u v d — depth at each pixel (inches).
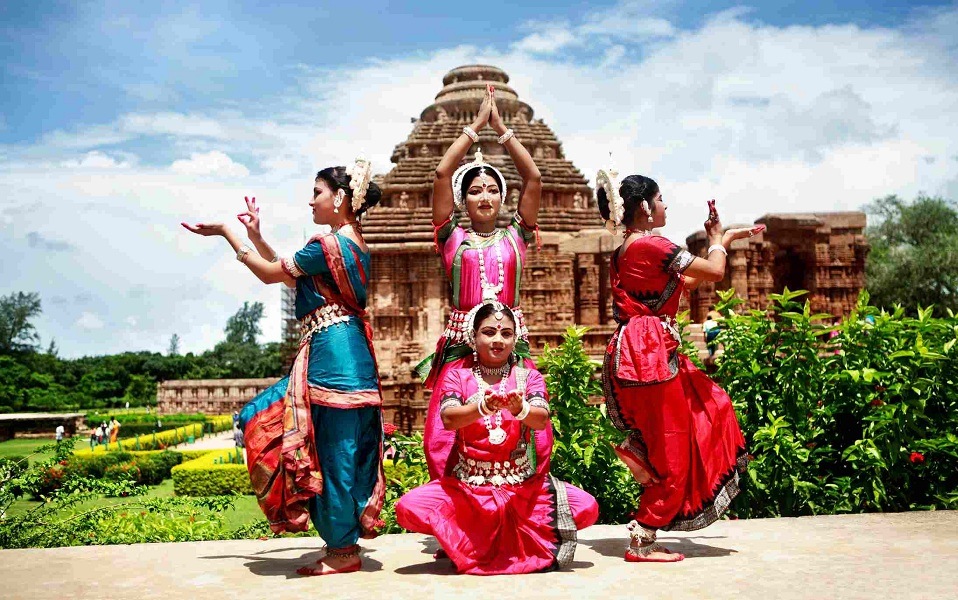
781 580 178.2
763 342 317.7
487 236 231.9
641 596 167.5
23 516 393.7
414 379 1162.6
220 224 213.5
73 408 3248.0
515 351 219.8
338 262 206.5
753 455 308.0
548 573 192.1
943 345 304.3
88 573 200.1
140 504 428.1
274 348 4202.8
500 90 1739.7
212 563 213.0
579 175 1680.6
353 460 201.0
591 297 1312.7
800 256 1134.4
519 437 203.6
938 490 305.0
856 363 312.5
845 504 297.0
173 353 4441.4
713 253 212.8
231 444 1836.9
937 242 1834.4
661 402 207.0
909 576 179.0
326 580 189.0
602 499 305.1
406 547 237.9
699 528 207.6
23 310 3846.0
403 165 1567.4
